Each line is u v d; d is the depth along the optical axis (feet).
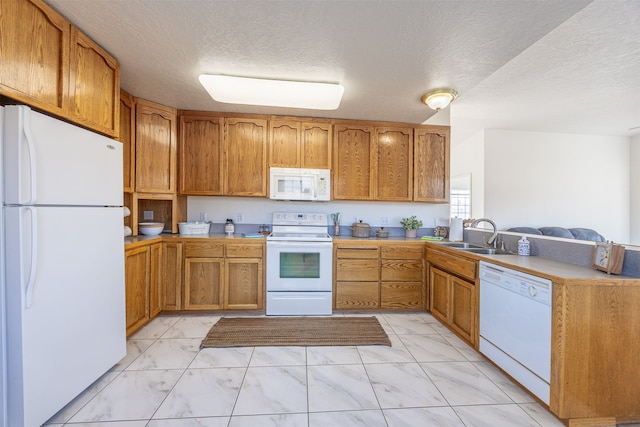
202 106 9.49
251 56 6.18
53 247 4.49
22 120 4.02
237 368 6.22
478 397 5.37
